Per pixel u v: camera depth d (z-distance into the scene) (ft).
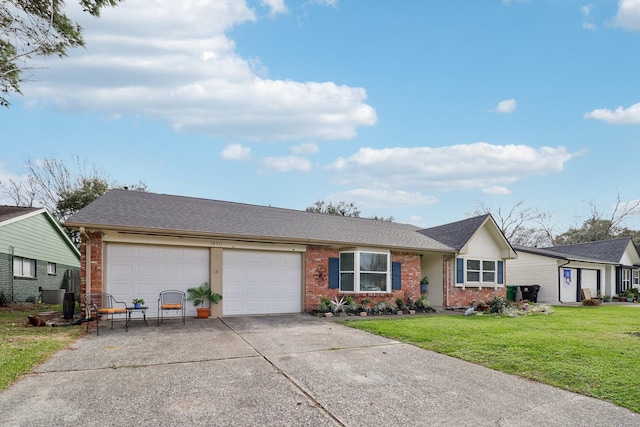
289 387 18.39
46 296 65.21
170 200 48.26
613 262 90.22
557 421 15.14
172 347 26.14
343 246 49.52
